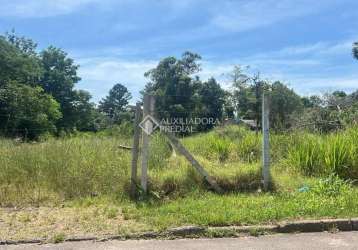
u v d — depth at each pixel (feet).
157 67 173.47
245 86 111.55
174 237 21.25
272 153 38.68
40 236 20.85
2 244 19.99
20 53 181.47
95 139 40.86
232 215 23.39
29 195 27.73
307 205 25.17
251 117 89.45
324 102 78.38
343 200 26.20
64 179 29.19
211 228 21.85
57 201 27.32
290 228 22.20
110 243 20.35
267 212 23.81
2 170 30.14
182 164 31.86
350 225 22.67
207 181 29.94
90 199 27.55
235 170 31.24
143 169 28.50
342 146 34.63
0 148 35.14
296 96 104.17
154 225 22.41
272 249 19.65
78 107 213.25
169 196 28.63
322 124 56.08
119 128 55.01
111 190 28.81
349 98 80.59
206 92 143.02
